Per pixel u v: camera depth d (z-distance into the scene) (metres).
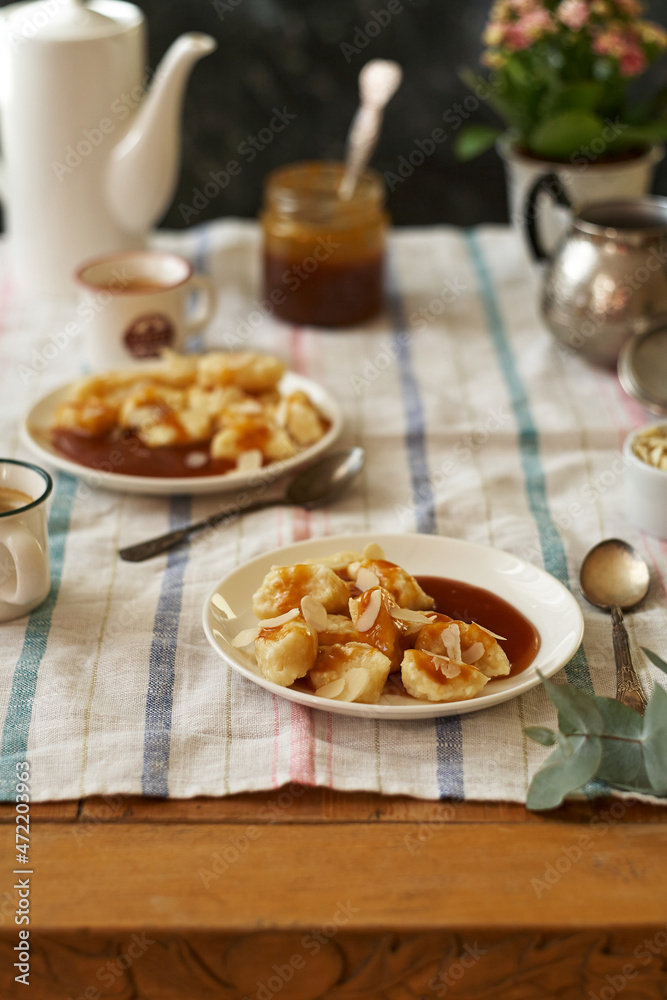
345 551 1.07
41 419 1.22
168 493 1.17
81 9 1.33
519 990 0.95
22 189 1.37
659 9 1.69
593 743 0.96
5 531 1.04
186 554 1.12
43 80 1.32
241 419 1.19
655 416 1.25
